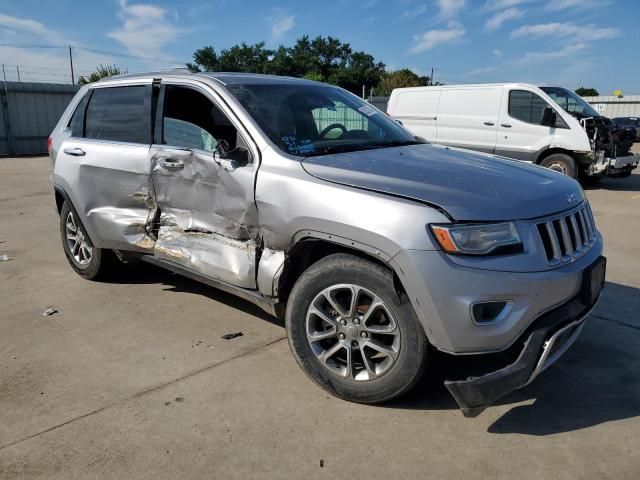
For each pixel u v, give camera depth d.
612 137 10.49
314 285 2.98
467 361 3.41
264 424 2.83
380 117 4.33
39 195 10.23
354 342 2.94
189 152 3.67
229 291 3.57
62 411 2.95
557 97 10.95
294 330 3.10
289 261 3.15
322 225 2.87
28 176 13.43
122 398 3.07
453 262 2.52
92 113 4.64
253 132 3.38
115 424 2.83
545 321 2.61
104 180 4.30
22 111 20.47
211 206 3.57
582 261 2.89
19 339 3.84
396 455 2.59
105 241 4.42
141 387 3.19
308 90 4.07
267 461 2.55
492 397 2.50
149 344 3.75
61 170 4.70
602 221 7.73
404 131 4.28
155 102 4.07
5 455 2.59
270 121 3.49
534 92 10.80
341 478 2.44
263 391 3.14
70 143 4.70
